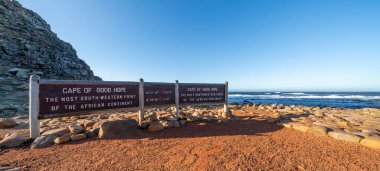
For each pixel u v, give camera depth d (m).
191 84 8.89
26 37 38.84
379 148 4.51
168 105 8.09
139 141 5.27
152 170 3.56
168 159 4.05
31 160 3.94
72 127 5.92
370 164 3.78
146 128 6.63
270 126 7.12
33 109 5.14
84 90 5.97
